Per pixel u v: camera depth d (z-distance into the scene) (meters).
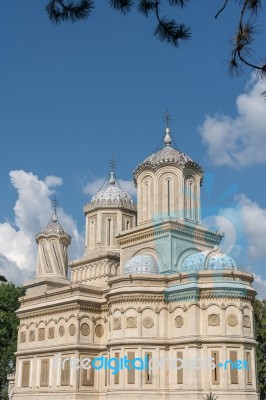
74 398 52.06
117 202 68.12
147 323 49.88
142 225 58.34
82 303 55.38
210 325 47.97
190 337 47.75
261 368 64.25
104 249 66.50
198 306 48.56
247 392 46.59
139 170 61.03
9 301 78.06
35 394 57.22
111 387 49.41
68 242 73.69
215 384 46.28
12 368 76.56
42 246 72.38
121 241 60.69
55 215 74.50
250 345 48.56
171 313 50.12
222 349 47.12
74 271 66.62
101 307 56.53
